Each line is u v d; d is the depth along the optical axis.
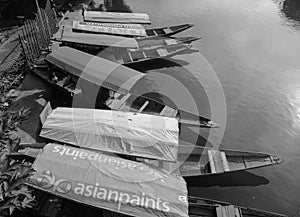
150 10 44.22
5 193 9.40
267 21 41.56
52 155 15.40
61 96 24.78
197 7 45.25
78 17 38.84
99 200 13.76
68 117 18.83
